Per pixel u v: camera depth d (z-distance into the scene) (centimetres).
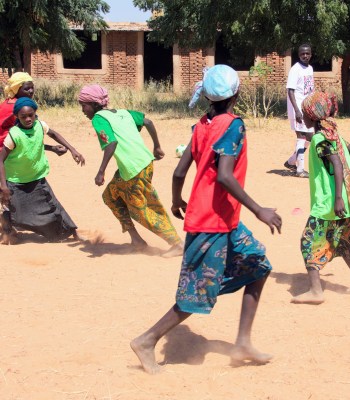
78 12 2509
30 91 786
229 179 409
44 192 768
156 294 595
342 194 558
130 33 3238
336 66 3006
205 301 434
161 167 1257
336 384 427
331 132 557
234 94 432
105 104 709
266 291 605
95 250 743
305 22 1991
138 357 442
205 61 3173
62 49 2494
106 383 426
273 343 490
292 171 1224
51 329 517
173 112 2156
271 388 421
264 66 2061
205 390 418
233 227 434
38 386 423
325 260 573
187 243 438
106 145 683
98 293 598
